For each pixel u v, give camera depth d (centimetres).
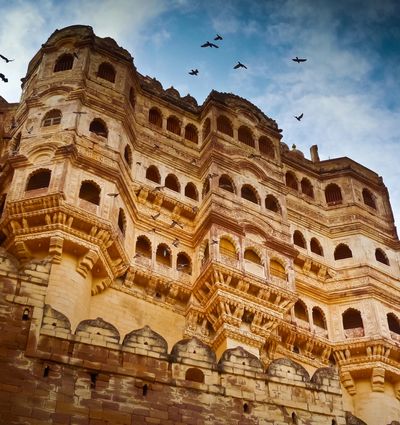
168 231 4381
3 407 2070
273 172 5000
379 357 4428
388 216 5488
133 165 4516
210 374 2450
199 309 4088
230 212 4419
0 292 2297
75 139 4056
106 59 4778
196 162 4853
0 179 3991
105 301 3844
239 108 5231
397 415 4316
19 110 4612
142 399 2267
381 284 4878
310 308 4669
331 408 2545
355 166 5772
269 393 2492
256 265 4244
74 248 3650
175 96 5488
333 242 5153
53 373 2195
